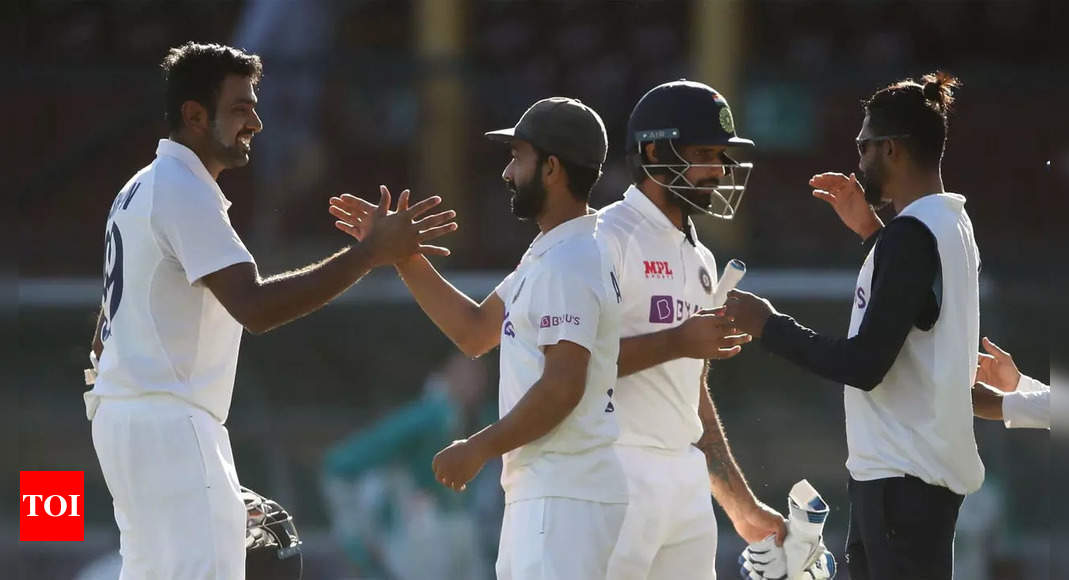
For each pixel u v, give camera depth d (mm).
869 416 12562
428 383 26531
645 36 36031
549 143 12352
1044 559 24375
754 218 33594
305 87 33094
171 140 12711
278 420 27984
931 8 36969
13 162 33406
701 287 13328
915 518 12305
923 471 12258
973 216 32531
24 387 29453
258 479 27672
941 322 12086
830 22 37344
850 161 34125
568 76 35688
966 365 12133
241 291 12125
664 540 12852
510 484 12555
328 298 12359
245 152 12961
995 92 33312
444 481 11992
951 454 12211
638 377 12742
